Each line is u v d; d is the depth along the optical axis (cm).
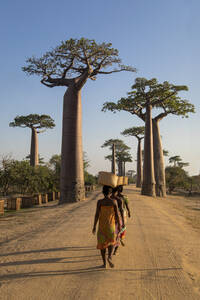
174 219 1455
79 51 2298
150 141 3534
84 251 656
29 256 623
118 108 3706
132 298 407
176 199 3944
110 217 541
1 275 500
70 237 820
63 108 2509
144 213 1480
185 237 923
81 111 2528
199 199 4444
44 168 3269
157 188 3894
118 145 7650
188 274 526
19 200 2122
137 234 887
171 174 5978
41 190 3238
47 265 553
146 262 587
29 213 1739
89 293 421
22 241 802
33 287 443
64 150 2430
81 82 2384
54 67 2470
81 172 2462
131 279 483
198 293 433
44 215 1532
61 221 1205
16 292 424
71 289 435
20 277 488
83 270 523
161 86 3484
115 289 438
